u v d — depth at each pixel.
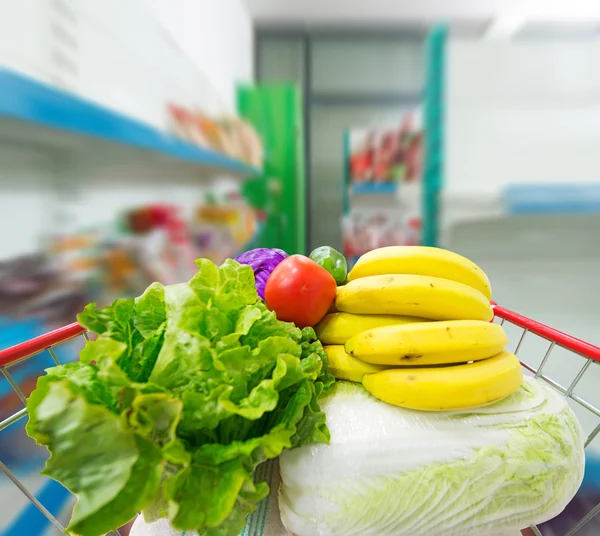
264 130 2.10
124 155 0.94
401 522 0.41
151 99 0.95
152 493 0.33
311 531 0.41
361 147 1.87
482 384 0.42
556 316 1.28
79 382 0.36
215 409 0.35
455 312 0.47
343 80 2.98
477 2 2.47
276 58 2.93
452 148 1.29
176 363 0.36
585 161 1.26
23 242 0.69
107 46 0.75
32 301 0.67
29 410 0.37
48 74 0.58
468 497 0.41
